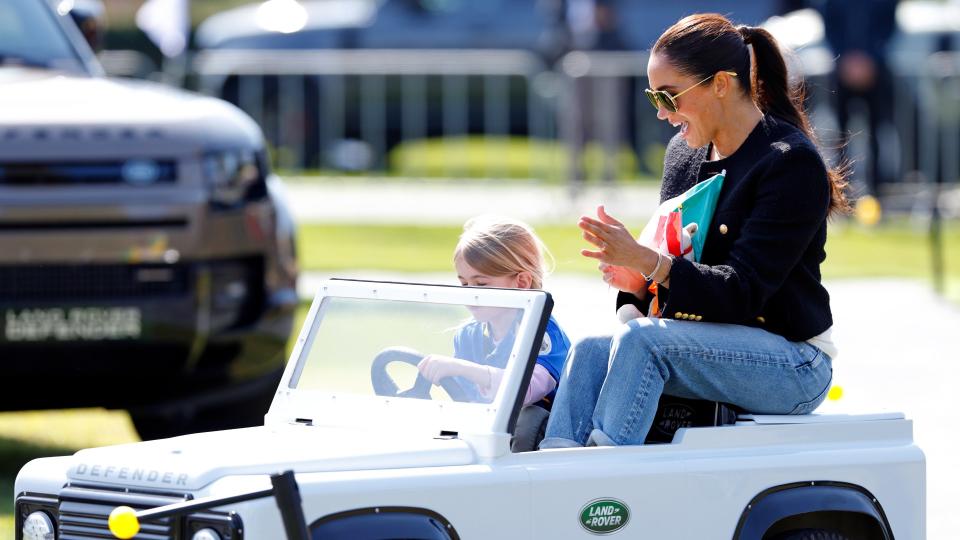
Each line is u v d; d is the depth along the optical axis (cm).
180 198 2264
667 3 6050
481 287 1531
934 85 5416
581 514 1448
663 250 1648
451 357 1531
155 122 2298
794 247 1603
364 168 5544
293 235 2458
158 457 1369
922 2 6397
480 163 5528
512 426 1448
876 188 5278
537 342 1480
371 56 5547
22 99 2328
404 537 1336
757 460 1555
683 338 1566
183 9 5812
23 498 1404
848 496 1590
